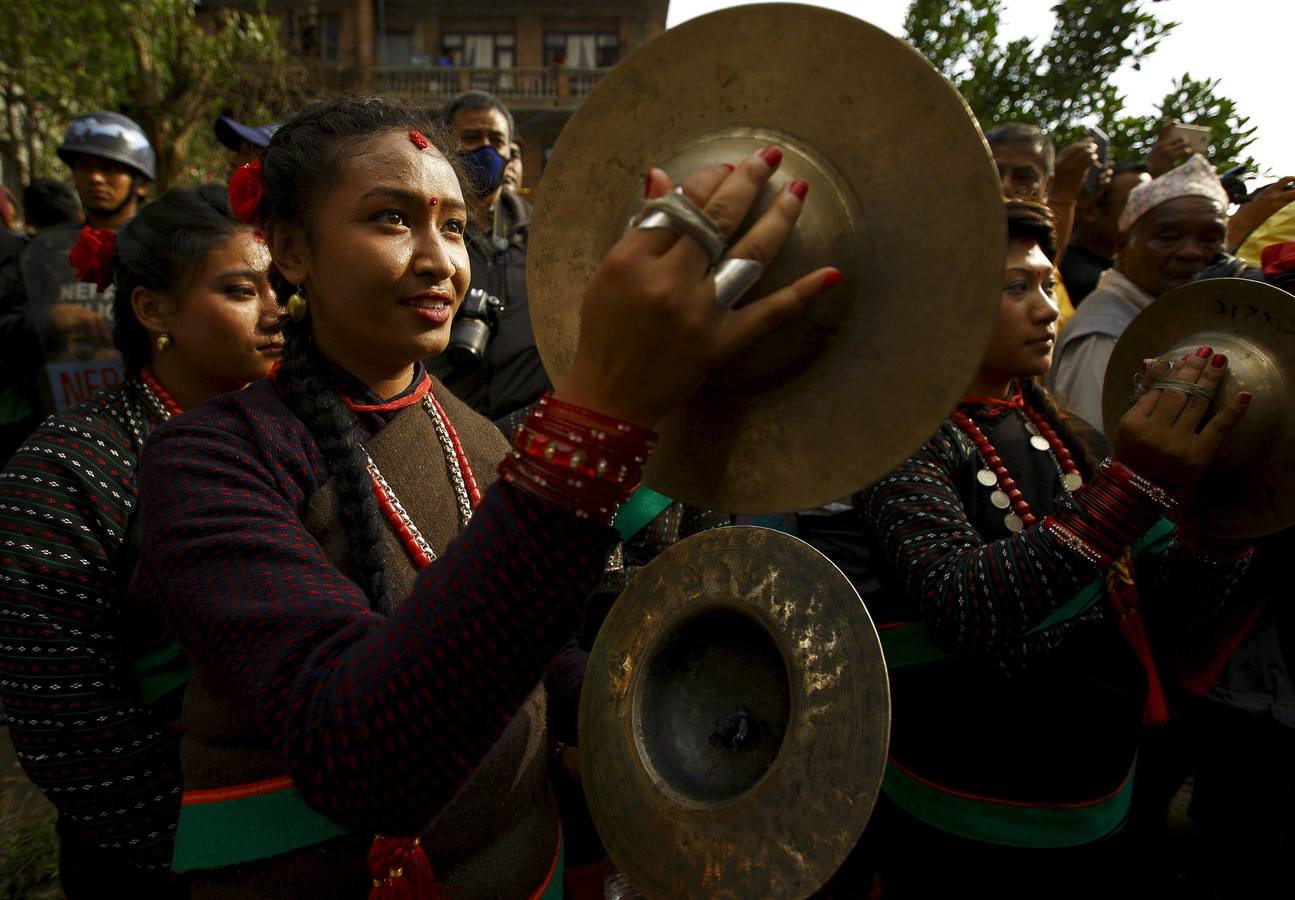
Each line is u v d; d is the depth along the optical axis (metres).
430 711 0.74
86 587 1.53
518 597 0.74
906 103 0.82
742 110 0.90
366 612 0.89
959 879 1.77
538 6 23.00
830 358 0.86
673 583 1.29
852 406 0.86
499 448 1.35
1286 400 1.56
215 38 11.28
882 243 0.83
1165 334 1.80
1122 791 1.79
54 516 1.54
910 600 1.69
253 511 0.96
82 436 1.66
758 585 1.22
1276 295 1.59
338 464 1.08
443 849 1.10
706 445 0.94
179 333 1.81
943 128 0.80
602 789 1.26
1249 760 2.62
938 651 1.75
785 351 0.87
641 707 1.26
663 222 0.72
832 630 1.14
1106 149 4.43
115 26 10.34
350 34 21.77
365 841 1.07
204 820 1.06
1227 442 1.57
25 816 3.12
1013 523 1.72
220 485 0.98
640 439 0.76
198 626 0.88
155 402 1.83
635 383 0.74
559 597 0.76
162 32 10.69
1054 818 1.71
